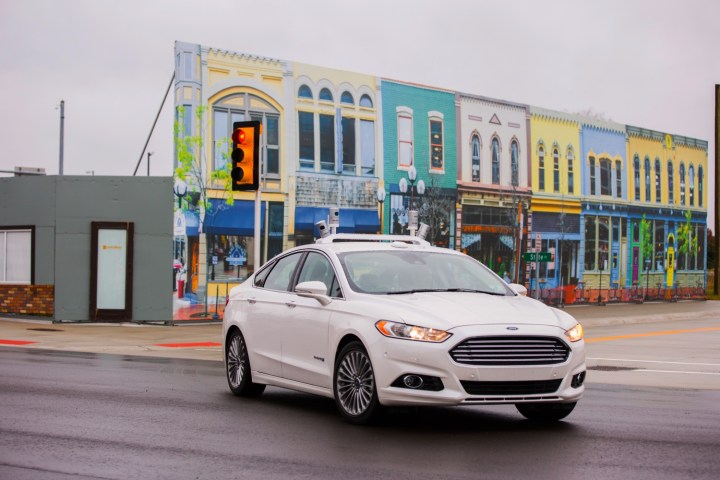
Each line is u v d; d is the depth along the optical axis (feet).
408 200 98.99
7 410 31.40
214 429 28.32
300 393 37.65
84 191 82.38
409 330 27.30
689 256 144.05
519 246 112.47
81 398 34.55
